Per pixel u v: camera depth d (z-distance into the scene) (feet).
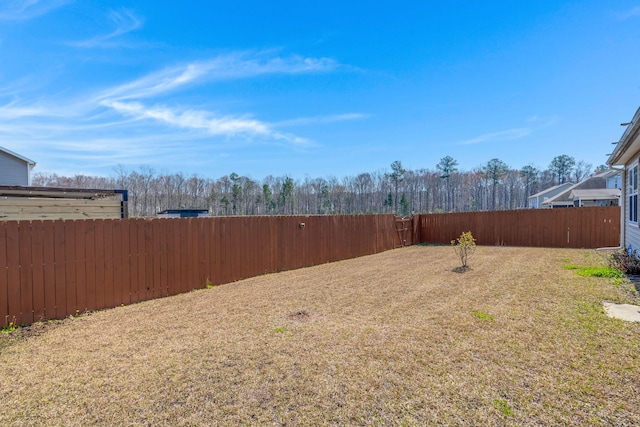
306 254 30.42
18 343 12.53
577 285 19.79
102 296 17.19
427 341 11.84
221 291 20.93
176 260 20.49
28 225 14.90
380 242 41.73
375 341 11.95
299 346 11.62
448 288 20.11
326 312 15.74
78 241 16.43
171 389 8.88
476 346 11.29
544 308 15.39
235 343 12.00
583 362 9.94
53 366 10.43
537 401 8.01
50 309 15.42
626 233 33.83
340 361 10.37
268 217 26.91
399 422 7.34
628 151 26.91
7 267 14.28
